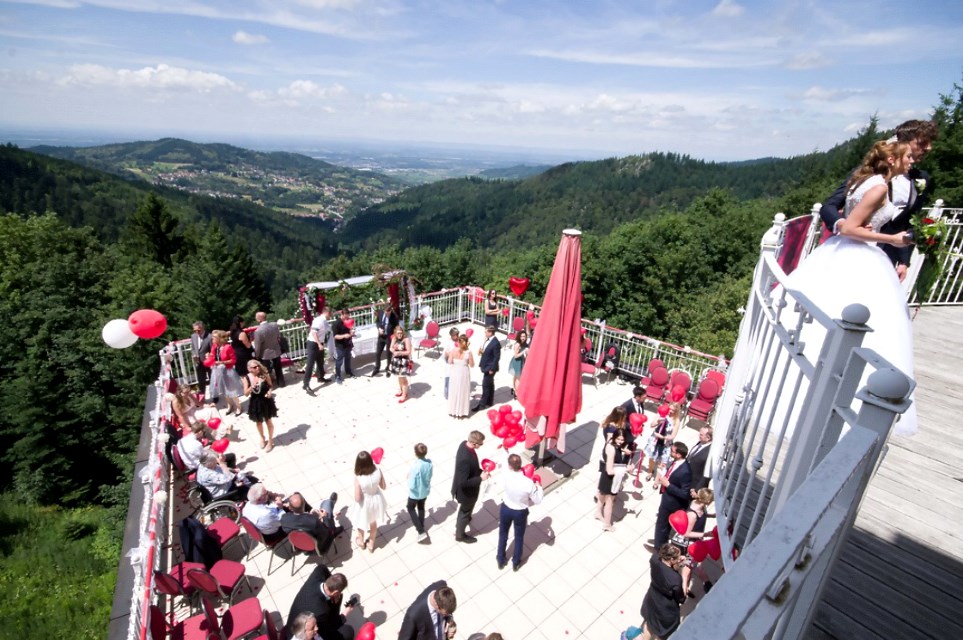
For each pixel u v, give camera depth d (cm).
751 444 299
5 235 2981
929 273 613
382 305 1285
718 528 323
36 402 2367
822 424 206
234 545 657
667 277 3522
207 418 845
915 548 286
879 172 299
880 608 253
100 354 2486
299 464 815
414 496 636
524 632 552
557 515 730
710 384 923
